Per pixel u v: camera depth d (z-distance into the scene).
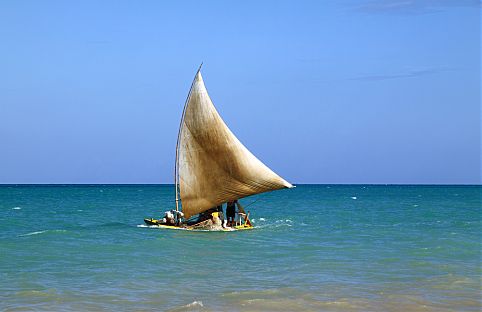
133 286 22.14
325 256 30.11
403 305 19.23
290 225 50.47
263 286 22.23
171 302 19.59
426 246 34.12
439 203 101.56
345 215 65.94
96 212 71.75
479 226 49.25
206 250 32.38
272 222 54.41
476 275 24.58
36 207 84.00
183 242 35.81
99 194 164.25
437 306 19.14
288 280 23.41
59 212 71.19
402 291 21.28
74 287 21.89
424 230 45.28
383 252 31.58
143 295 20.61
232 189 44.91
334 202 108.19
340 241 37.16
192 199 45.41
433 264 27.42
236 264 27.50
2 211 72.38
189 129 44.59
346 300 19.84
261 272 25.31
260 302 19.50
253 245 34.75
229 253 31.22
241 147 43.69
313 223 53.25
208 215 45.44
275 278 23.88
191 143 44.75
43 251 31.28
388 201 112.25
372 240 37.72
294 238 38.84
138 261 28.22
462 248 33.03
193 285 22.36
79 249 32.25
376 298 20.19
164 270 25.77
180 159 45.38
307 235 40.94
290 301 19.66
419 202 106.31
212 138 43.81
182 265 27.16
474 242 35.88
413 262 27.98
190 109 44.19
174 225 45.72
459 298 20.30
